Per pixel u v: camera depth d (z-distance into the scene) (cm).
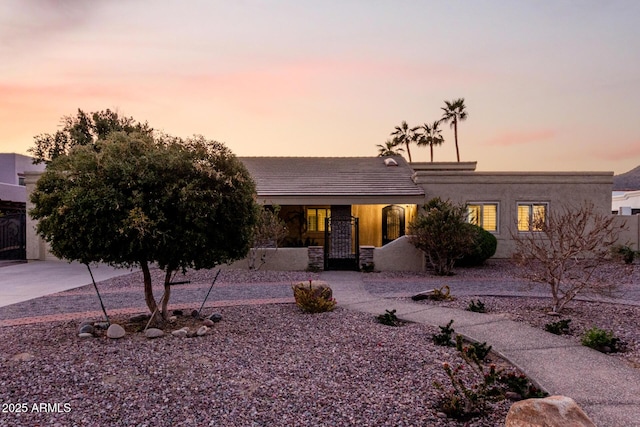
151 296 680
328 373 485
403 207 2056
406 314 803
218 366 494
